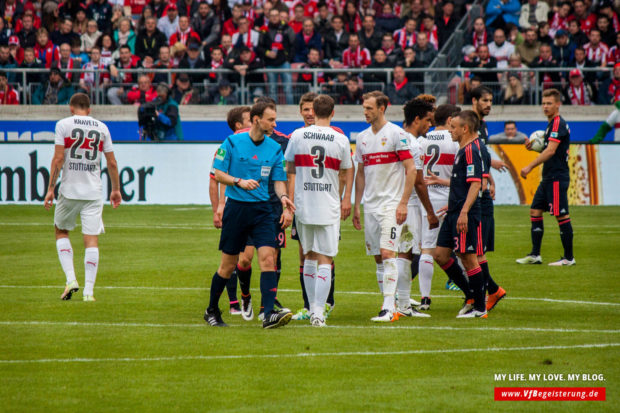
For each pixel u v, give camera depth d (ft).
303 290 91.40
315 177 83.51
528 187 224.94
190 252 142.72
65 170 98.27
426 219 95.96
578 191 224.94
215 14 266.16
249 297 88.74
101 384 61.77
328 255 84.38
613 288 109.09
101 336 77.82
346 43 261.44
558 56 257.34
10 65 255.70
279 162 83.25
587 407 57.26
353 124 248.52
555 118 129.90
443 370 66.08
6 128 253.24
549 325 84.33
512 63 253.24
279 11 260.62
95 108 252.83
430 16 263.90
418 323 85.76
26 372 64.95
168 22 264.93
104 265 128.06
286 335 78.74
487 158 93.09
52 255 137.69
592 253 143.95
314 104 85.46
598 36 258.37
